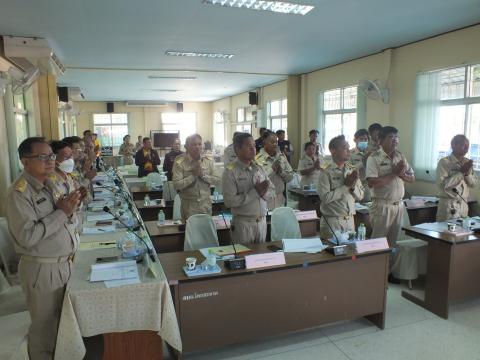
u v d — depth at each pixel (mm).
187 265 2326
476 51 5008
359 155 4773
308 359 2475
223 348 2602
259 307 2441
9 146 5625
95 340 2508
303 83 9062
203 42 5918
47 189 2109
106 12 4422
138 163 7832
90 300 1995
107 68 8180
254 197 2934
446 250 2949
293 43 6008
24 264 2098
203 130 17484
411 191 6105
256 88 12016
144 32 5305
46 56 5578
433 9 4398
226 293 2344
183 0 4059
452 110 5547
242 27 5094
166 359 2506
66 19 4660
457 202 3934
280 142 7262
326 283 2615
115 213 3666
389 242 3658
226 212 4035
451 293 2979
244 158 2977
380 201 3588
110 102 16391
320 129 8672
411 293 3428
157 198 5891
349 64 7480
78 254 2521
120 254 2518
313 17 4672
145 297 2074
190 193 3740
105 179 6289
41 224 1991
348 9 4379
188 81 10445
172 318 2117
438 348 2586
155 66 7988
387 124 6547
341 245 2713
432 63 5660
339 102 8125
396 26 5070
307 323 2598
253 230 3018
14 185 1997
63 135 10773
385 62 6441
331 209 3244
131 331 2164
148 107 16922
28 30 5117
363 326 2885
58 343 1967
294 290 2527
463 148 3844
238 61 7473
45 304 2107
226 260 2416
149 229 3439
